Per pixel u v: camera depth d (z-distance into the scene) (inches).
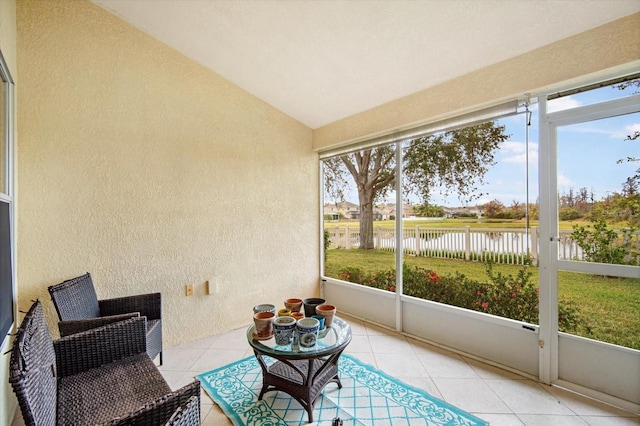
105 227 95.0
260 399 77.5
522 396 78.7
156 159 105.2
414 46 89.4
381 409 73.4
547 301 84.1
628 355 72.8
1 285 61.7
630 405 72.3
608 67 71.0
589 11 69.4
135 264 100.6
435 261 119.6
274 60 108.2
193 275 113.7
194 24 96.9
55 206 86.5
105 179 95.0
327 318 77.5
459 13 76.2
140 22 98.8
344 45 94.7
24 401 37.3
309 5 82.3
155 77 105.1
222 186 121.7
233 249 124.7
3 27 67.7
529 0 69.6
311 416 69.4
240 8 87.4
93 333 64.4
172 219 108.7
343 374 89.4
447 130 105.5
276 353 66.9
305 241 151.3
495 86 90.3
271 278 137.6
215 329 119.2
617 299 74.5
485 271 104.3
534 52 82.5
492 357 96.3
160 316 92.9
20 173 81.1
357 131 132.6
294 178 146.5
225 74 120.3
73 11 89.8
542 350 85.0
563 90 81.7
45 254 84.8
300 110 138.7
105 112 95.2
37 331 50.8
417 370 91.9
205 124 117.0
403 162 131.0
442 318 109.3
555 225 83.1
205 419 71.1
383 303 129.5
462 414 71.5
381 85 110.5
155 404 41.4
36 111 83.7
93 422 49.1
